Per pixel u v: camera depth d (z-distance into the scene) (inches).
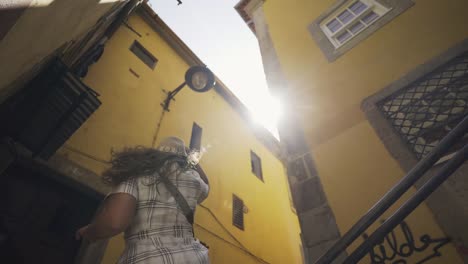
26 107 107.6
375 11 180.1
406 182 49.7
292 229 417.7
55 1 77.2
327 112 153.0
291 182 140.3
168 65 319.0
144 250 33.4
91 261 144.6
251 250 288.8
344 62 166.1
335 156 132.6
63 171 151.4
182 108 299.7
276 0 266.1
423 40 138.2
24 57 75.2
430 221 90.9
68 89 113.3
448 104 111.3
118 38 267.6
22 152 131.6
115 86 226.2
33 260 131.2
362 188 114.4
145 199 39.0
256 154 439.5
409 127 117.4
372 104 134.2
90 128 183.9
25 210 136.8
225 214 283.0
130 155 44.8
